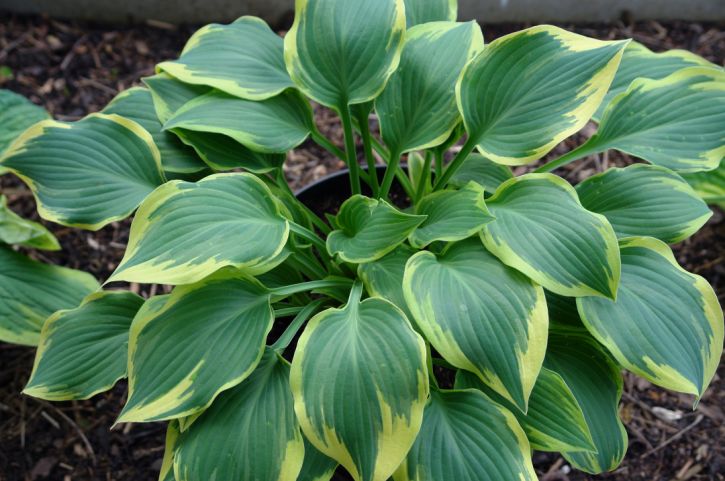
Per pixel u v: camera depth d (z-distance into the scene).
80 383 0.85
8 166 0.85
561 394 0.80
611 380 0.85
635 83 0.87
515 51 0.83
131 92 0.96
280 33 1.51
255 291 0.81
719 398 1.11
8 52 1.41
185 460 0.75
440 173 0.97
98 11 1.48
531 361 0.73
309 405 0.72
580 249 0.75
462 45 0.90
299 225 0.89
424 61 0.90
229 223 0.77
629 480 1.04
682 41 1.48
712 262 1.22
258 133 0.88
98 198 0.86
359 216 0.83
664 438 1.07
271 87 0.91
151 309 0.78
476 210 0.78
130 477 1.03
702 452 1.06
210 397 0.74
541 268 0.76
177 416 0.73
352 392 0.72
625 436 0.85
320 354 0.73
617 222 0.85
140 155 0.88
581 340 0.86
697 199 0.84
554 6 1.49
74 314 0.88
